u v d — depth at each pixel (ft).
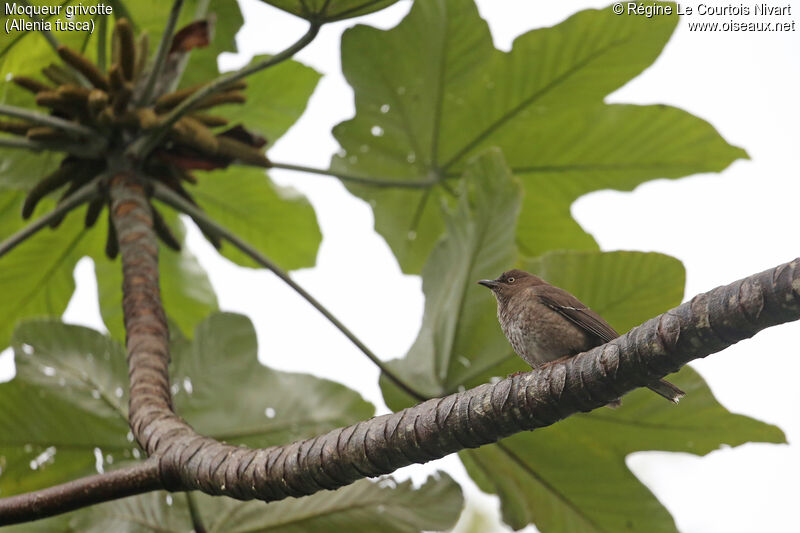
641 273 32.73
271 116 42.86
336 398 36.58
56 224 33.53
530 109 39.88
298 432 35.68
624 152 40.47
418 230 42.73
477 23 38.27
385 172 41.60
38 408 33.22
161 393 27.55
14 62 37.04
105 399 33.78
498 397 21.20
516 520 35.70
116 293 43.11
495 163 33.30
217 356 36.22
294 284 32.53
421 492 32.71
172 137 33.78
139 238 31.81
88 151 33.81
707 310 18.63
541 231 42.91
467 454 35.83
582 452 34.14
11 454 32.94
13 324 42.27
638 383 19.93
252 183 43.86
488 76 39.27
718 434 32.89
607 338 31.30
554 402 20.62
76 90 33.35
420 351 33.42
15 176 39.06
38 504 24.59
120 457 33.78
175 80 35.58
